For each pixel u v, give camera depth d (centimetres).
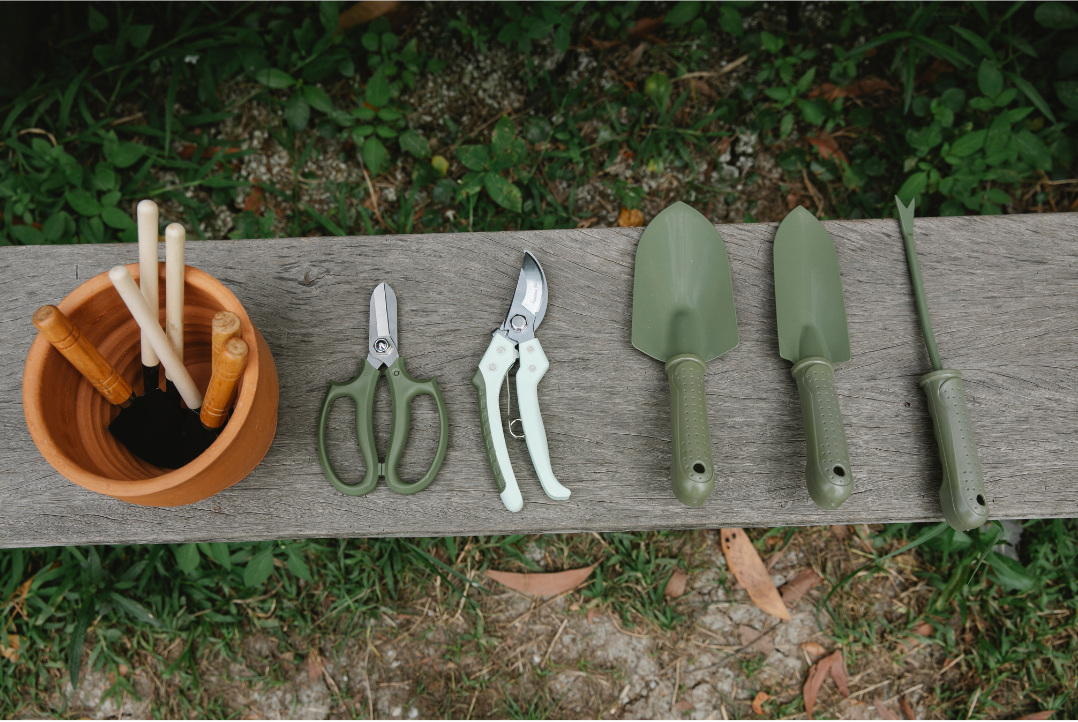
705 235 88
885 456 84
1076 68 136
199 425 70
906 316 88
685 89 153
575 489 84
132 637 131
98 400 70
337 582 134
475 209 150
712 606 137
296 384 85
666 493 83
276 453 83
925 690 133
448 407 85
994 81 132
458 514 83
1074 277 89
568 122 152
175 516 82
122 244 89
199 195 150
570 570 136
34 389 62
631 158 154
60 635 131
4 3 139
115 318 70
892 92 153
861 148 149
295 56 148
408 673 135
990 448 84
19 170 144
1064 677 129
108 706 132
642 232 89
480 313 88
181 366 63
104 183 141
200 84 149
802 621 136
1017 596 132
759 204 153
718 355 85
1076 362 86
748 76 155
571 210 150
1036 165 130
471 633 135
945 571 134
